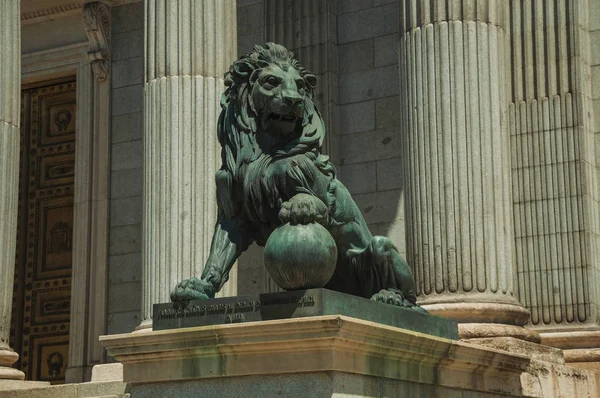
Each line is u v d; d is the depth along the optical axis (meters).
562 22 43.53
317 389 18.89
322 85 50.41
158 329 21.11
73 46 60.72
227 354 19.88
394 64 49.56
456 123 35.38
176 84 40.59
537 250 42.62
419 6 36.75
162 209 39.97
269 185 21.36
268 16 52.41
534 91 43.75
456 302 34.09
